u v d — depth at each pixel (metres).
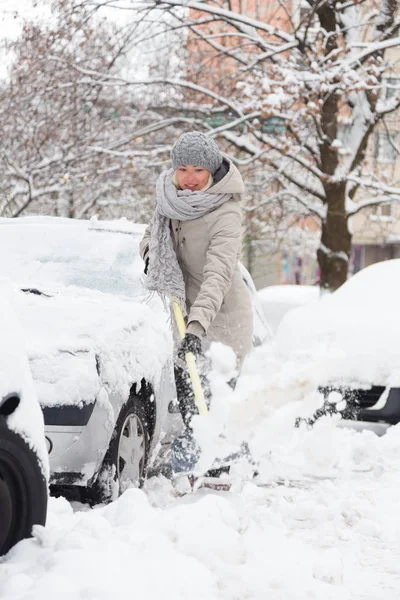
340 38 33.56
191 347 7.88
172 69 41.50
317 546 7.67
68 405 7.85
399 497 9.69
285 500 9.32
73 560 5.68
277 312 29.88
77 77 37.66
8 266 10.77
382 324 14.90
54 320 8.41
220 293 8.02
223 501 7.45
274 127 37.91
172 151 8.15
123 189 46.94
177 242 8.34
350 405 14.24
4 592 5.33
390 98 38.12
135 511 6.95
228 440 7.56
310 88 33.22
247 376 8.41
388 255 80.62
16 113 39.34
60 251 11.07
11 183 42.81
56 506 7.24
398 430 13.02
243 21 34.91
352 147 36.88
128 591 5.46
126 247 11.22
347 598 6.14
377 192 37.12
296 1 39.62
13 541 5.93
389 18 34.50
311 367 7.89
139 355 8.95
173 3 34.56
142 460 9.12
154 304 10.39
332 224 37.22
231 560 6.52
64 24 35.38
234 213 8.18
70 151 40.00
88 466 7.95
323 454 9.16
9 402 5.77
